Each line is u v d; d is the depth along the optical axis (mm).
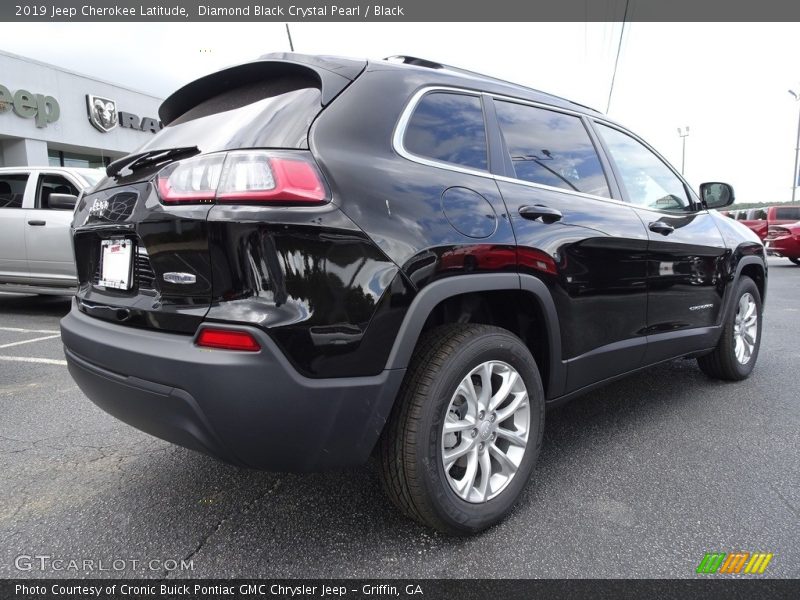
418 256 1881
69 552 2033
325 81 1981
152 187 1913
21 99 15922
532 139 2633
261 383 1645
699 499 2398
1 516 2275
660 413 3471
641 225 3014
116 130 19188
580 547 2051
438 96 2295
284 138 1855
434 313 2295
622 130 3381
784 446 2957
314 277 1693
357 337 1761
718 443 2996
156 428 1876
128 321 1979
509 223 2225
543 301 2328
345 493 2451
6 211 6652
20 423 3287
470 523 2057
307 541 2094
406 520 2236
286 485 2523
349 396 1766
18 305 7871
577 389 2658
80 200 2473
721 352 3924
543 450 2916
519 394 2266
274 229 1655
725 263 3764
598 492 2463
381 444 1984
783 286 10477
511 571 1916
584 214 2641
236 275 1685
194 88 2432
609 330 2779
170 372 1726
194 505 2355
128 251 2033
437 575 1896
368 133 1971
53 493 2459
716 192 3803
